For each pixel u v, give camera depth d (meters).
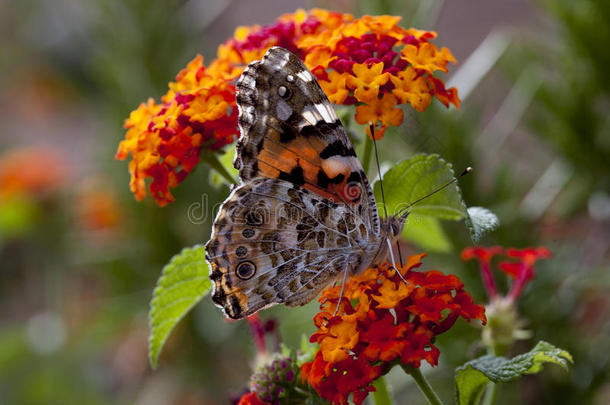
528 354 0.30
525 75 0.38
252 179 0.30
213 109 0.31
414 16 0.37
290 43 0.32
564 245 0.37
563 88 0.38
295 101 0.30
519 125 0.39
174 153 0.31
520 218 0.37
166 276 0.31
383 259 0.31
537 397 0.37
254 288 0.31
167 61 0.45
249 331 0.33
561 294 0.37
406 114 0.34
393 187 0.31
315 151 0.30
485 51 0.38
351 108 0.35
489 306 0.33
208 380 0.45
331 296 0.30
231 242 0.30
